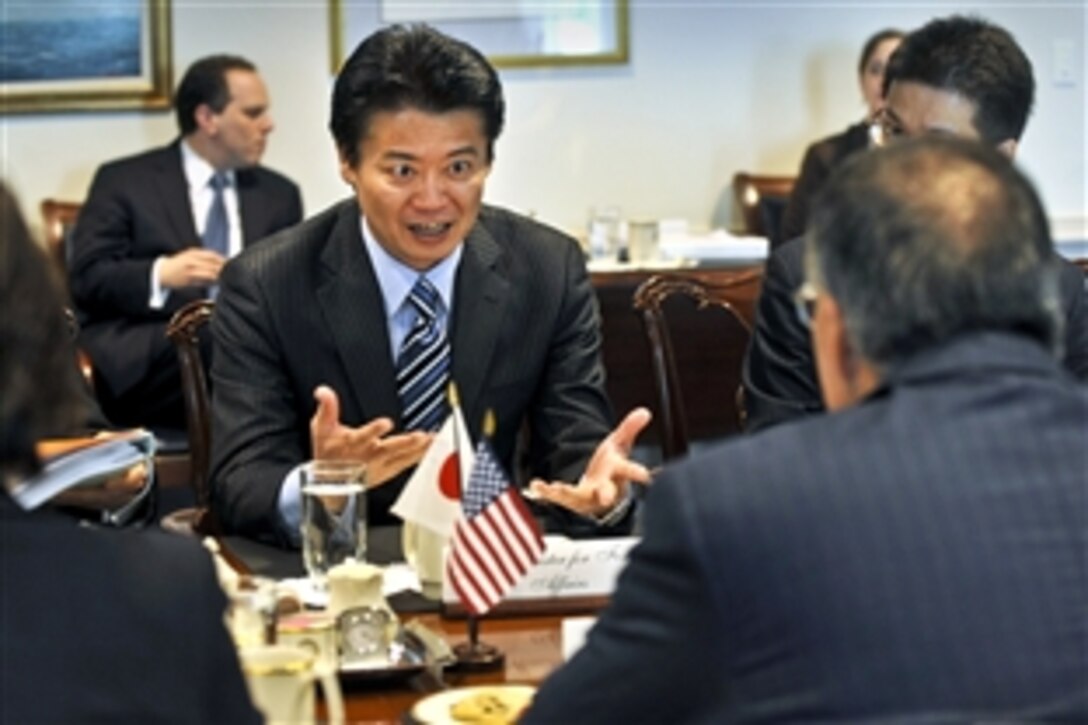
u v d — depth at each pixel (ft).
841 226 7.41
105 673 6.96
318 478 11.27
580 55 28.19
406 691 10.04
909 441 7.11
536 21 28.09
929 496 6.99
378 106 13.03
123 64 27.43
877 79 26.08
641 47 28.37
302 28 27.71
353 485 11.27
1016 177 7.47
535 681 10.26
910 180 7.39
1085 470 7.08
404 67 12.98
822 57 28.71
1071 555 6.94
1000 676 6.74
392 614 10.55
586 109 28.37
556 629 11.12
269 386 13.67
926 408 7.17
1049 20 29.17
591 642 7.41
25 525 7.13
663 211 28.71
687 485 7.13
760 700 6.86
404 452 12.22
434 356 13.88
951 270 7.22
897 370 7.37
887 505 6.98
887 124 13.52
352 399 13.79
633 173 28.58
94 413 14.26
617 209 27.50
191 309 15.48
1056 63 29.30
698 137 28.63
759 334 13.79
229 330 13.82
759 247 25.32
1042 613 6.82
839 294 7.43
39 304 7.13
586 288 14.53
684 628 7.02
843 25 28.68
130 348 23.65
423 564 11.70
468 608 10.38
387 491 13.74
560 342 14.34
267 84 27.78
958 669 6.74
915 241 7.26
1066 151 29.58
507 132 28.32
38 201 27.55
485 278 14.02
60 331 7.23
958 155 7.49
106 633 7.00
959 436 7.11
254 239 25.32
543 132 28.37
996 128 13.19
